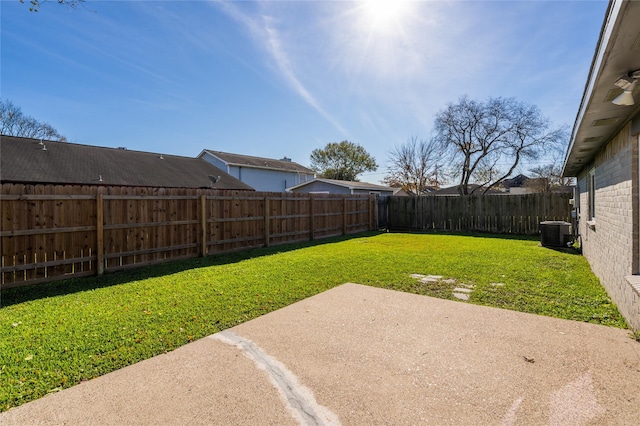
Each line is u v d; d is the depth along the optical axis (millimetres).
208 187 15297
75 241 5625
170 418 2000
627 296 3404
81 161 13039
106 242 5992
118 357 2775
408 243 10055
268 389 2305
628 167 3490
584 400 2125
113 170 13344
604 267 4750
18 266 5000
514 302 4176
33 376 2475
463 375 2455
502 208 12781
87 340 3084
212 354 2834
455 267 6281
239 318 3684
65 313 3818
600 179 5094
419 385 2330
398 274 5770
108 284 5188
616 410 2021
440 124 20781
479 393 2219
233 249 8344
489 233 12891
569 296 4355
